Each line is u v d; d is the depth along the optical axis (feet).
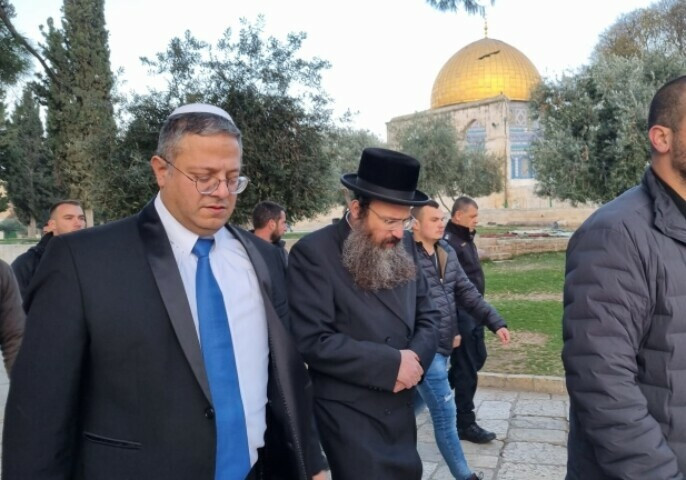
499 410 18.88
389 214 8.73
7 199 134.51
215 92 32.35
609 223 6.72
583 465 7.07
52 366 5.57
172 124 6.15
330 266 9.04
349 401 8.68
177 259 6.34
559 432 16.80
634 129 55.62
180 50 32.78
